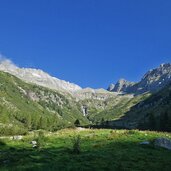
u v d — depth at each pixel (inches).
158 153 2064.5
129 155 1946.4
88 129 3107.8
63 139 2422.5
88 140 2415.1
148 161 1867.6
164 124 6988.2
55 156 1862.7
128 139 2431.1
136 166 1739.7
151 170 1692.9
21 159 1733.5
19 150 2022.6
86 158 1817.2
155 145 2251.5
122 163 1765.5
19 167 1579.7
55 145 2215.8
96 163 1729.8
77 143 1990.7
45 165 1632.6
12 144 2236.7
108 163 1738.4
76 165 1669.5
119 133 2682.1
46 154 1894.7
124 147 2178.9
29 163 1663.4
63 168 1599.4
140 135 2598.4
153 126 7490.2
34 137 2447.1
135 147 2175.2
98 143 2284.7
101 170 1611.7
